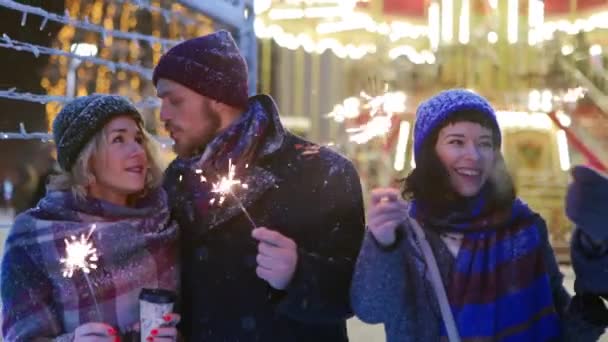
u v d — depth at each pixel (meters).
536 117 8.18
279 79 10.42
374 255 1.95
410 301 2.00
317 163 2.15
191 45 2.20
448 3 8.12
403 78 8.09
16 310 2.01
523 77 8.12
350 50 10.07
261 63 10.27
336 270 2.04
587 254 1.89
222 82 2.17
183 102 2.19
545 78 8.13
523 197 7.43
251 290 2.10
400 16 9.16
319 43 9.98
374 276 1.95
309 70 10.45
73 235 2.03
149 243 2.09
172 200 2.24
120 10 5.18
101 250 2.03
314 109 10.41
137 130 2.18
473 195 2.02
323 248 2.11
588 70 8.81
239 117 2.20
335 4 9.16
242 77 2.22
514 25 8.11
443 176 2.03
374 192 1.96
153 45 5.46
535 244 2.01
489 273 1.95
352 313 2.12
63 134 2.12
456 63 8.12
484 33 8.12
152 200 2.21
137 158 2.13
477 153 1.99
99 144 2.09
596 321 1.92
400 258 1.99
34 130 4.90
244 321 2.09
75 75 4.96
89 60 4.66
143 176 2.16
